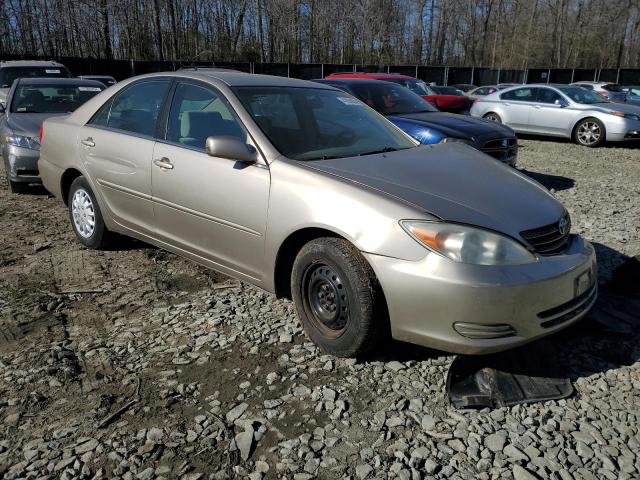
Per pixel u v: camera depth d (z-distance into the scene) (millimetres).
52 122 5293
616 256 5152
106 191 4617
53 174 5203
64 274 4539
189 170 3846
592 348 3479
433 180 3309
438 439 2650
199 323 3715
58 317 3805
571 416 2828
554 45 53969
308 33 46969
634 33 53188
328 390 2996
